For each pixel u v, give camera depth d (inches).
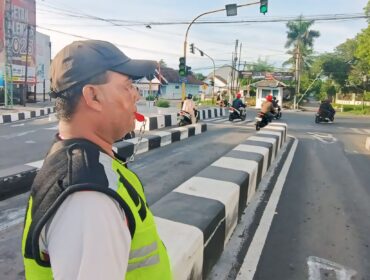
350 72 2288.4
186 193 151.0
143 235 37.2
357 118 1330.0
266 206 206.8
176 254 93.0
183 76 842.8
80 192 31.2
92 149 36.1
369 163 364.8
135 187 39.9
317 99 2869.1
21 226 163.5
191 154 363.6
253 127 688.4
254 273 131.5
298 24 2298.2
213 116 1035.9
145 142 362.3
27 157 324.5
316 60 2438.5
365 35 1502.2
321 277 131.3
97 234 30.3
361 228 179.6
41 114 887.1
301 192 239.8
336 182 273.3
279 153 396.2
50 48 1690.5
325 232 172.7
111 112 37.8
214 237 126.8
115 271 31.2
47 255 33.3
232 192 157.8
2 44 1122.0
